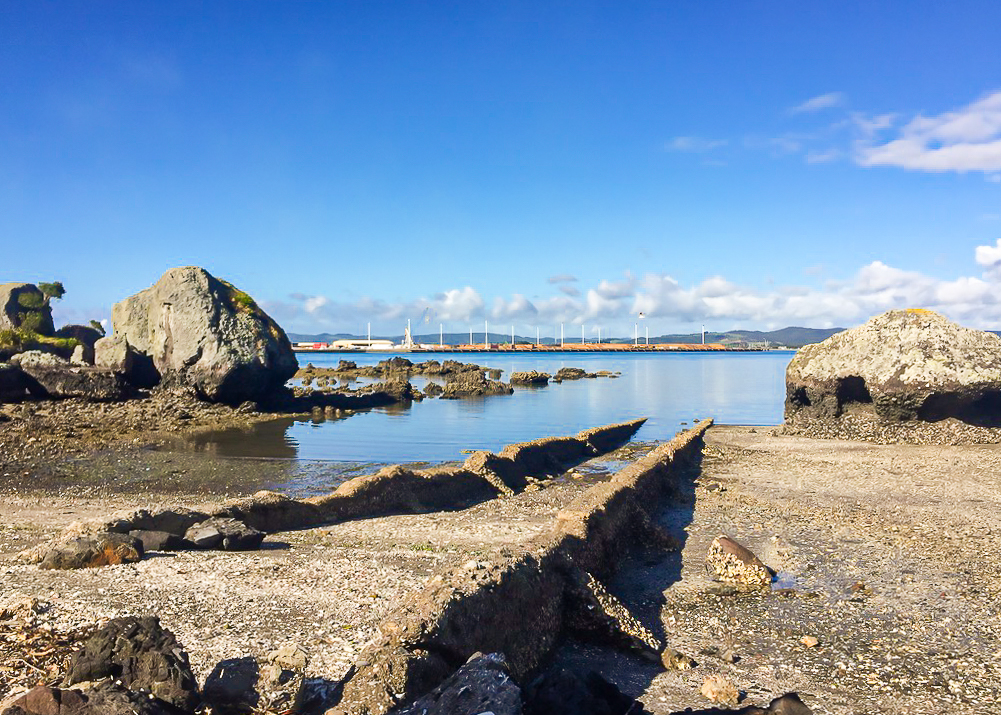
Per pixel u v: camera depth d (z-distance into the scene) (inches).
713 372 5374.0
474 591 395.9
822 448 1430.9
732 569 591.8
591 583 482.6
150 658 304.7
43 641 384.2
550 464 1266.0
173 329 2091.5
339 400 2455.7
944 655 436.8
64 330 2940.5
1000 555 647.8
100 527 585.9
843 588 565.0
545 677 341.4
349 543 657.0
